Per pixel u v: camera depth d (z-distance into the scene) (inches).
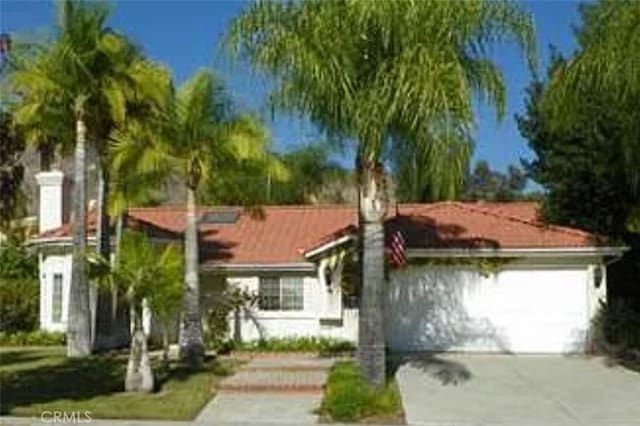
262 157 1085.8
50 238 1385.3
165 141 1082.1
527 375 957.8
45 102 1150.3
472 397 818.8
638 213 1169.4
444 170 755.4
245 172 1098.1
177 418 717.3
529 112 1293.1
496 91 788.0
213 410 759.7
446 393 838.5
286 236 1365.7
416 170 788.6
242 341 1249.4
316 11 781.3
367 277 814.5
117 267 830.5
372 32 772.0
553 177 1253.7
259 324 1278.3
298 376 947.3
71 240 1365.7
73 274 1163.9
